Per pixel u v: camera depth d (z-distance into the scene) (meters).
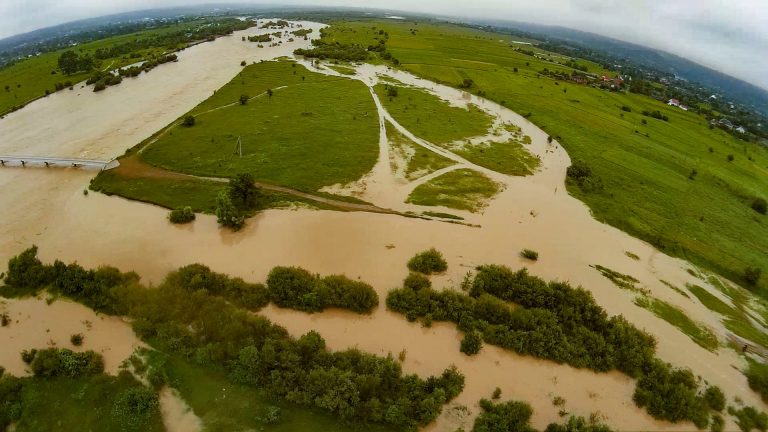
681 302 46.94
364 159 70.94
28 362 34.78
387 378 33.81
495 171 71.56
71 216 54.16
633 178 74.69
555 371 37.12
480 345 38.41
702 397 35.53
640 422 33.59
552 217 59.91
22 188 60.25
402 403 31.75
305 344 35.91
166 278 43.62
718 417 34.28
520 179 69.88
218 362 34.62
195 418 30.89
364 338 39.09
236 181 55.66
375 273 46.66
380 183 64.31
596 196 67.12
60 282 41.81
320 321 40.56
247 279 45.03
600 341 38.59
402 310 41.59
